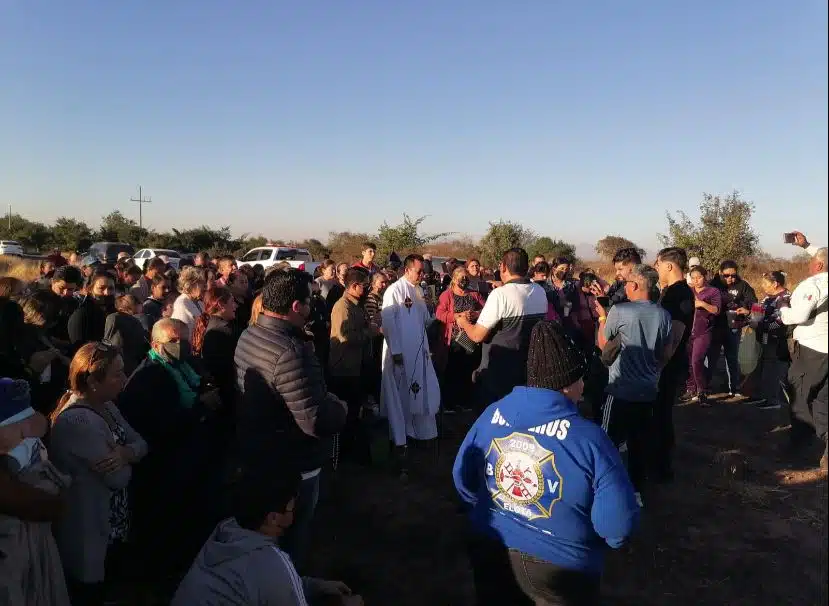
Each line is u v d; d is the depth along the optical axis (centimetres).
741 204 2106
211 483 411
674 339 480
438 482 551
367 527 463
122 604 359
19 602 241
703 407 783
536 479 218
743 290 841
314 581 232
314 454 310
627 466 476
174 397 387
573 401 231
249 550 191
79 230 4747
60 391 478
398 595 375
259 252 2223
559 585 217
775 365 792
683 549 426
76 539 296
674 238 2178
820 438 437
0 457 249
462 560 417
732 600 368
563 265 782
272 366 294
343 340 569
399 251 2486
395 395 590
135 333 521
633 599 370
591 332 750
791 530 450
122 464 311
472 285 920
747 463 575
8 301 461
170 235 4609
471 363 775
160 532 396
